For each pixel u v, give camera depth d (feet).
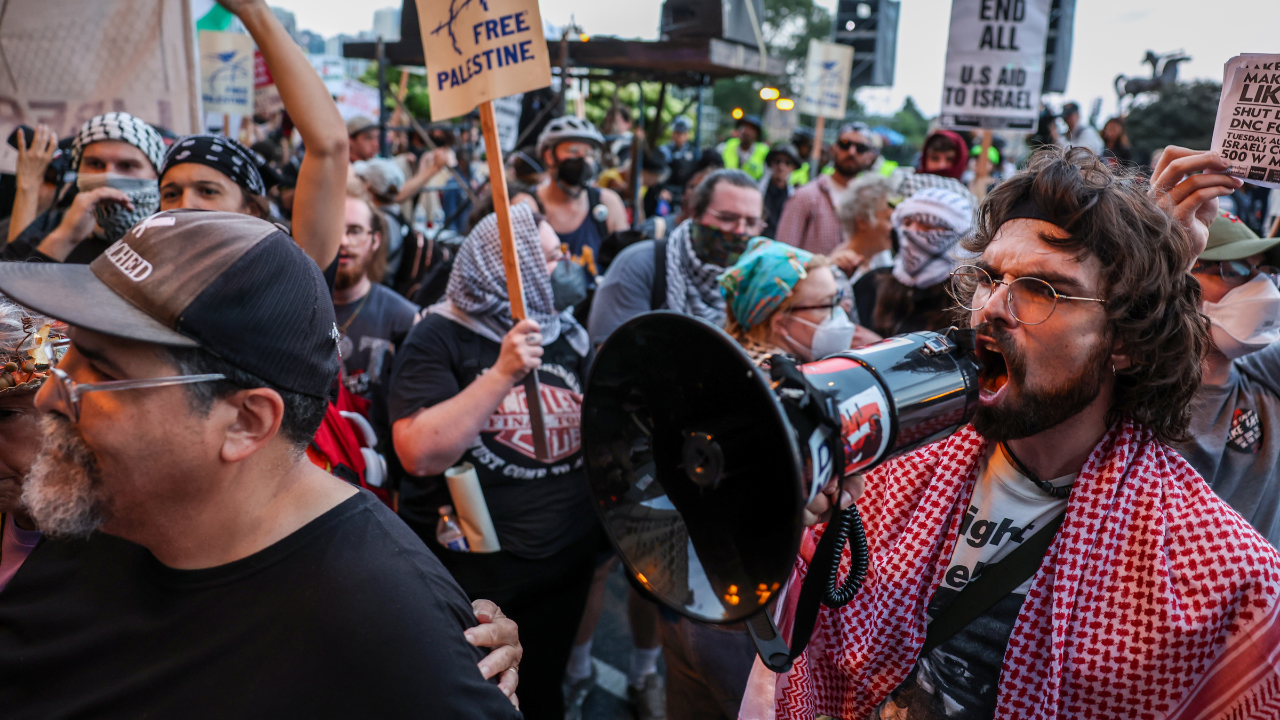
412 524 7.86
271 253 3.05
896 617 4.04
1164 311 3.49
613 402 3.13
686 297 10.02
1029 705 3.77
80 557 3.45
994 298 3.47
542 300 7.63
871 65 32.65
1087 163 3.55
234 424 3.04
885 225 12.75
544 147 14.21
